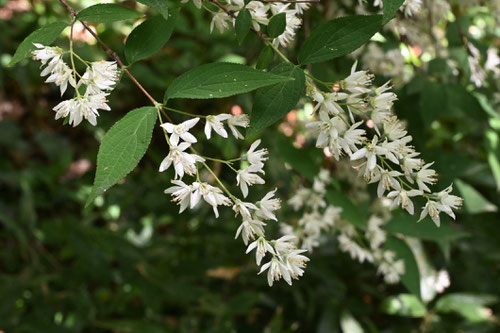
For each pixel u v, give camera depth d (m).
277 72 0.67
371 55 0.91
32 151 2.02
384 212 0.97
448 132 1.29
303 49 0.68
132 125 0.63
